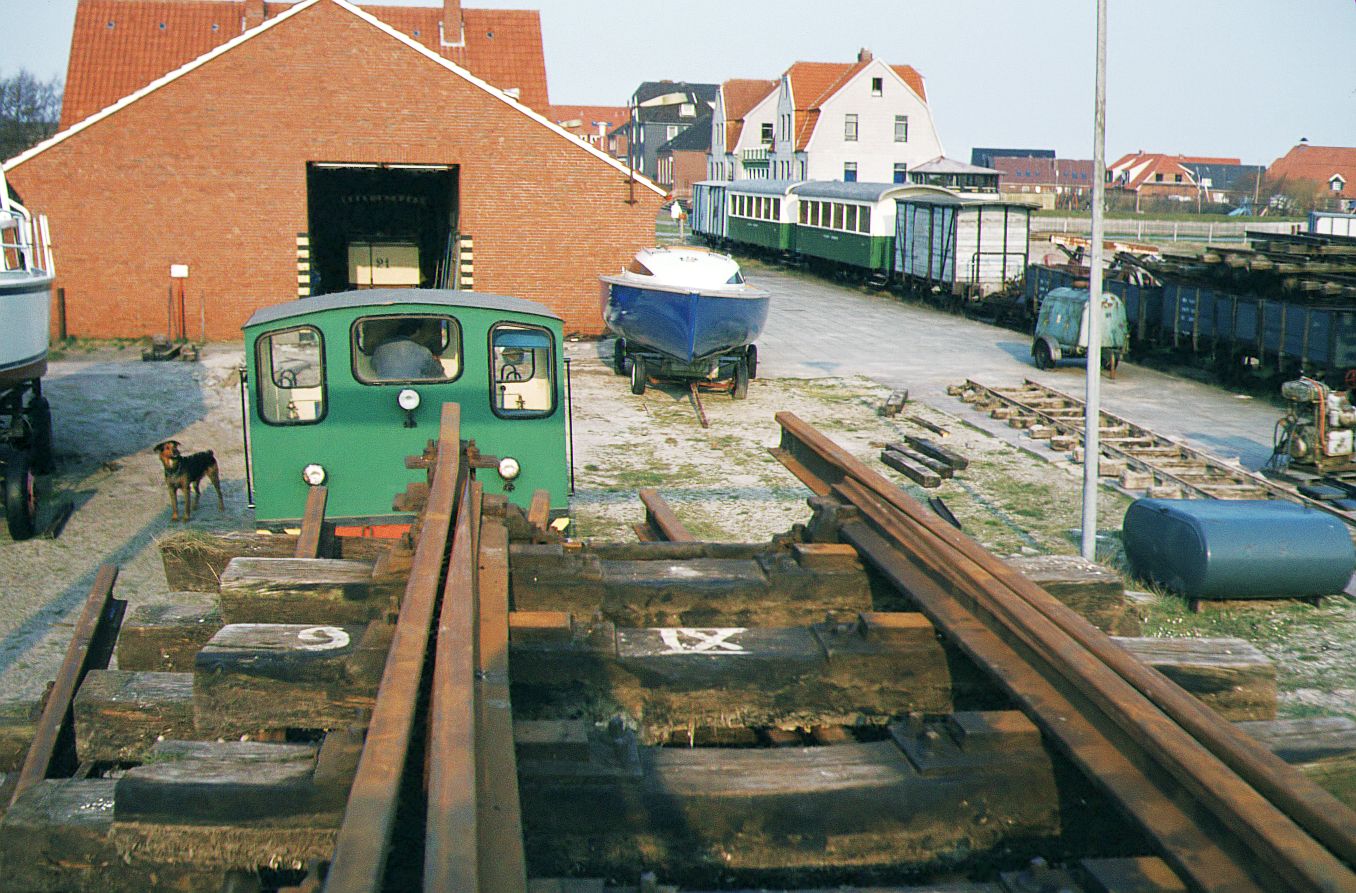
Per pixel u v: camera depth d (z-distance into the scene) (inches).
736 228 2206.0
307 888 108.8
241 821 129.6
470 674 129.9
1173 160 5339.6
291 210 1074.7
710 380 870.4
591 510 543.2
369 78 1059.9
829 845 138.0
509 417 388.8
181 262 1068.5
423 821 121.8
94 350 1022.4
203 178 1058.1
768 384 919.7
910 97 2994.6
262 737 163.2
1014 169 5196.9
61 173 1037.8
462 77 1069.1
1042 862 118.4
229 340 1088.8
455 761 109.7
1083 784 141.8
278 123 1057.5
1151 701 137.9
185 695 176.6
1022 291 1278.3
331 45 1050.7
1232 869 109.3
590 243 1118.4
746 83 3580.2
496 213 1099.3
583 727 141.3
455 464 225.3
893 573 188.7
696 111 4813.0
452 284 1130.7
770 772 140.4
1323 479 603.5
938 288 1434.5
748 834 137.3
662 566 206.5
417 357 381.1
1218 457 673.0
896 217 1550.2
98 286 1061.1
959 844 139.8
